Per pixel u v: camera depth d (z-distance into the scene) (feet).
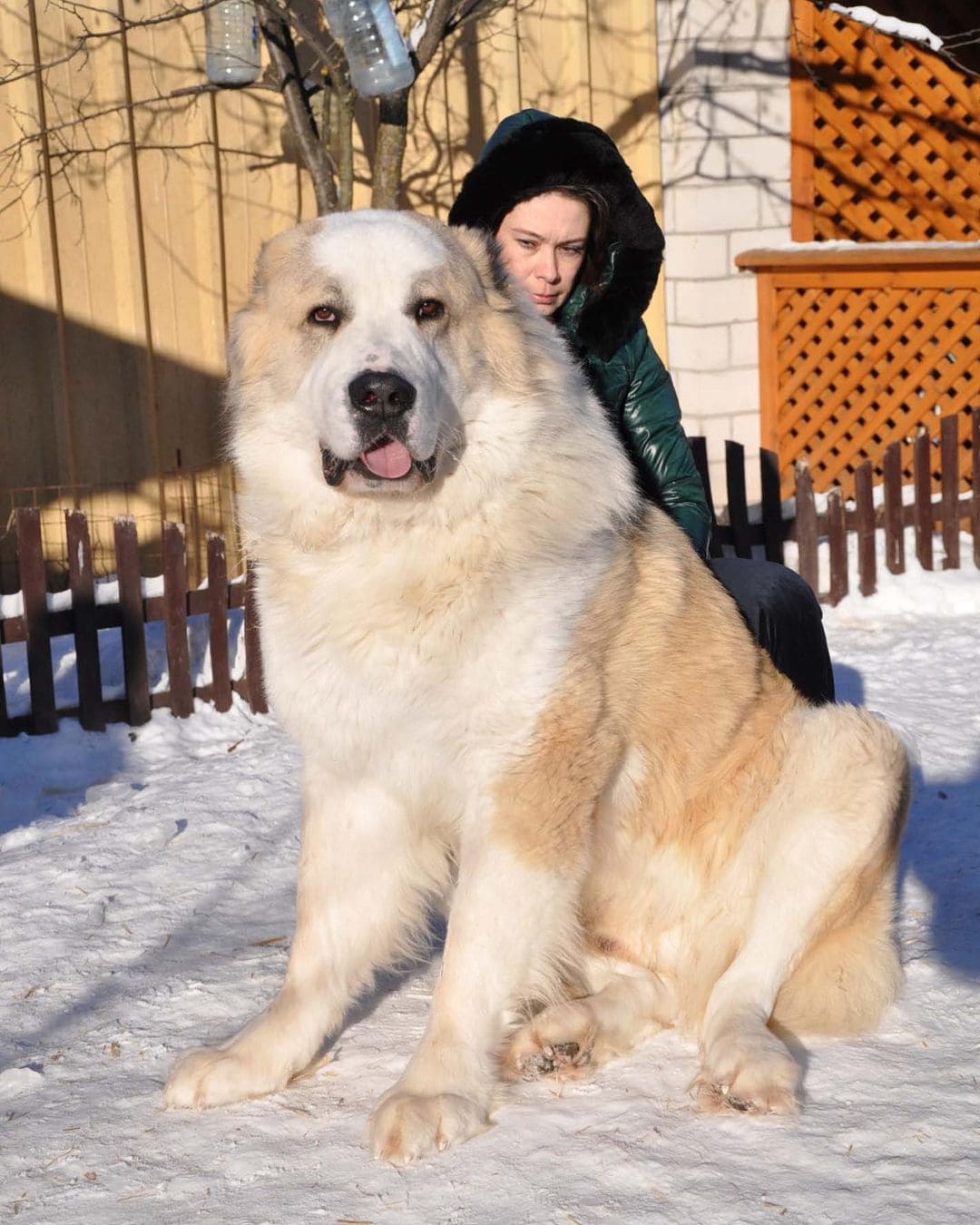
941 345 33.55
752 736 11.60
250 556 11.07
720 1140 9.45
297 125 27.55
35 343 29.58
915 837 15.88
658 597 11.28
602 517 10.82
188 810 18.33
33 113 28.84
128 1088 10.74
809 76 33.99
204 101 30.14
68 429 29.99
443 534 10.32
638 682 11.09
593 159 13.51
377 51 24.61
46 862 16.57
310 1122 10.05
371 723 10.42
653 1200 8.74
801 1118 9.65
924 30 32.86
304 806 11.18
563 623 10.36
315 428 10.24
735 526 28.60
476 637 10.18
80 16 27.53
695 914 11.59
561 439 10.85
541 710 10.27
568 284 13.94
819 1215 8.43
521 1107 10.09
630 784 11.24
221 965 13.21
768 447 35.32
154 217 30.14
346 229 10.56
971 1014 11.23
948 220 35.91
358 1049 11.19
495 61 32.35
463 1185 9.05
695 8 32.96
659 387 14.65
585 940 11.69
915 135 36.45
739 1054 9.94
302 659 10.57
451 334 10.45
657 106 33.96
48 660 21.45
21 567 21.08
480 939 10.21
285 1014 10.70
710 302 34.40
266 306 10.91
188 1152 9.69
